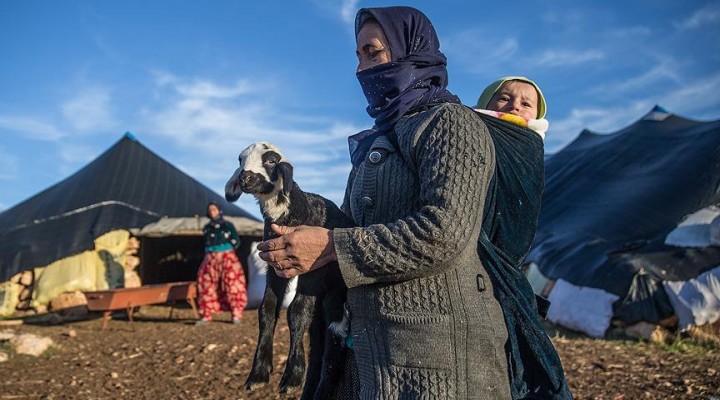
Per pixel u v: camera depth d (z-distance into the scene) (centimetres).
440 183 189
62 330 1120
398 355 193
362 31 235
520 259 211
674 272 916
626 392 586
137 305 1181
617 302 923
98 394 627
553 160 1608
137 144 1828
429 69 227
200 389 638
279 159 243
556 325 1044
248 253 1728
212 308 1168
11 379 690
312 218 244
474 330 189
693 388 596
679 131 1324
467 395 187
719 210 995
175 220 1616
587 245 1087
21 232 1496
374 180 214
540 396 196
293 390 232
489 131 209
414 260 186
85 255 1459
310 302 237
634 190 1186
